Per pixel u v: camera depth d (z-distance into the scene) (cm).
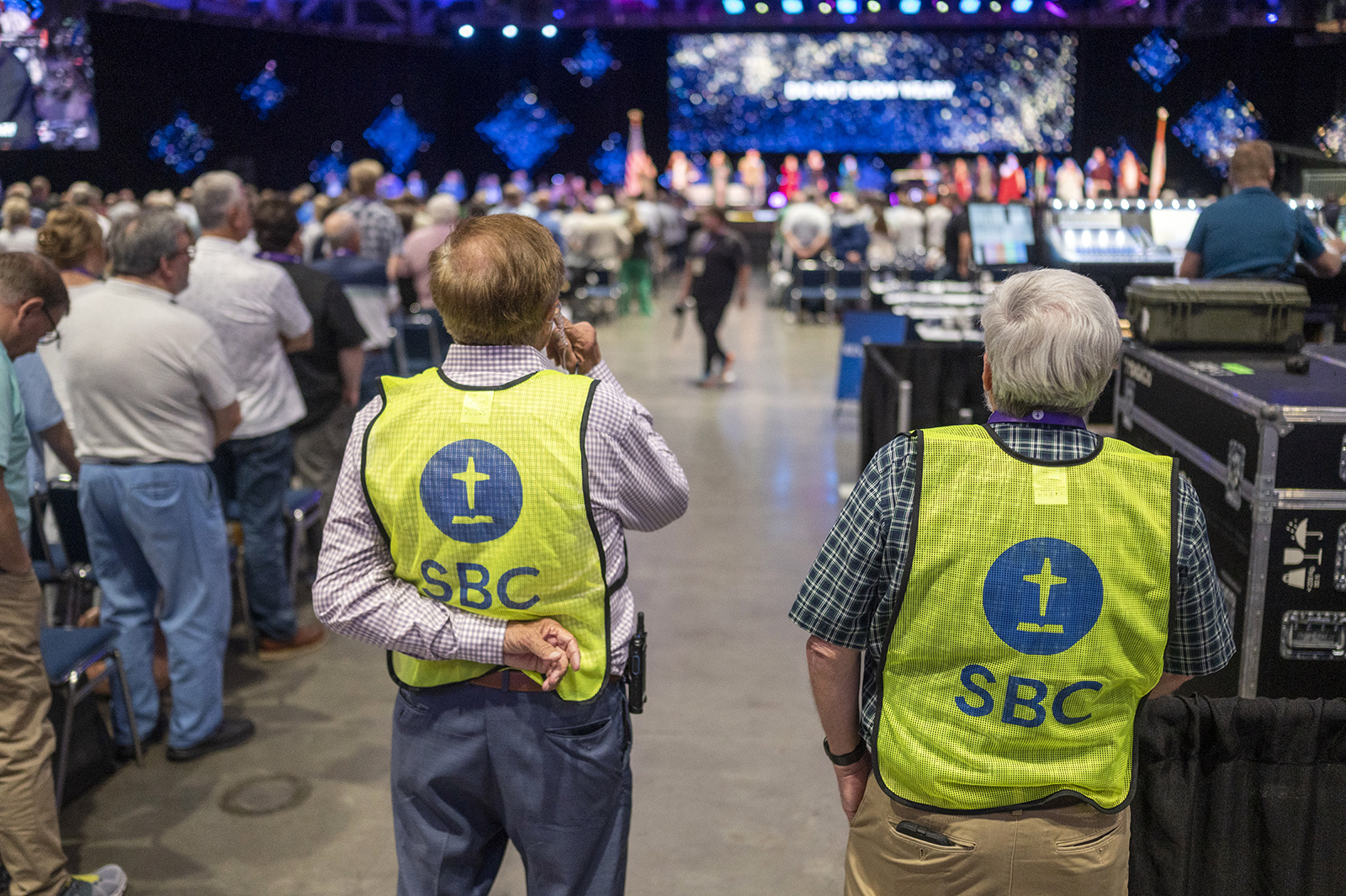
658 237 1522
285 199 429
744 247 855
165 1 1438
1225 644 152
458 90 2181
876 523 146
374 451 164
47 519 369
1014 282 149
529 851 174
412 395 165
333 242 529
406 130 2058
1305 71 719
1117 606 142
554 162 2206
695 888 260
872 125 2011
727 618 425
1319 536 233
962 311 654
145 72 1462
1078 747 147
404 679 172
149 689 326
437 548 162
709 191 1961
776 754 322
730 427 736
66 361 294
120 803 296
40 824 233
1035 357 142
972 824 149
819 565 151
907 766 149
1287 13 709
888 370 514
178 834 282
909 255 1211
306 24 1738
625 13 1889
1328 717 189
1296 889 196
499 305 162
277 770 314
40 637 268
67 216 333
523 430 160
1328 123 689
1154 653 145
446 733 169
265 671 381
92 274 338
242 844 278
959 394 535
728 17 1967
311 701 358
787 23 1967
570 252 1222
